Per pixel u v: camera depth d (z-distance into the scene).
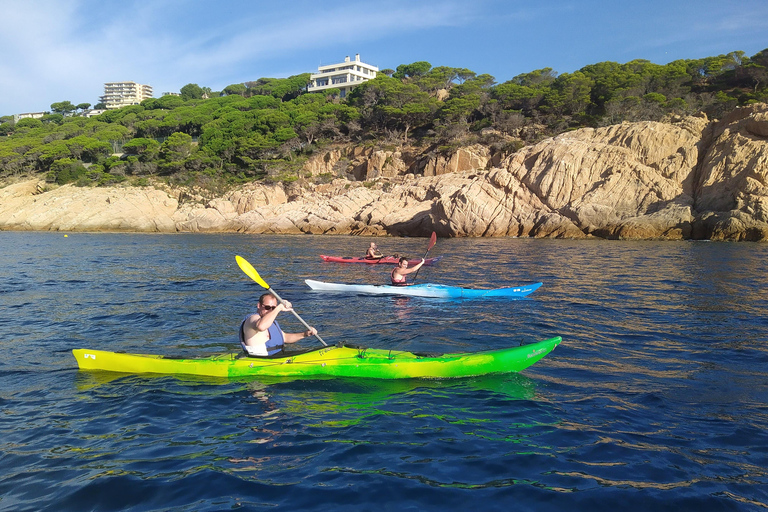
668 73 51.00
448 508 3.20
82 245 31.27
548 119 52.97
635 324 8.32
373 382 5.52
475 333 7.74
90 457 3.89
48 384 5.50
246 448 4.02
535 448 3.99
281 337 6.06
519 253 22.75
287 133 58.62
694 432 4.25
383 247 27.69
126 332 7.88
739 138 31.81
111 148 68.88
